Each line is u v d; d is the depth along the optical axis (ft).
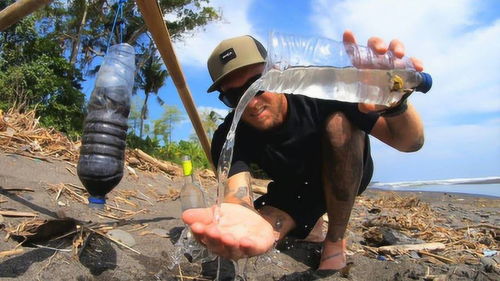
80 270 2.46
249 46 2.64
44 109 19.13
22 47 20.62
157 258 2.85
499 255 3.87
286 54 2.13
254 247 1.68
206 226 1.65
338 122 2.78
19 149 4.74
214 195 5.97
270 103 2.70
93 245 2.77
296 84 2.16
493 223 7.04
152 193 5.11
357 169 2.87
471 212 8.92
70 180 4.21
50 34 27.89
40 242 2.64
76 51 26.63
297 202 3.34
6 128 5.26
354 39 2.26
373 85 2.27
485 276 3.10
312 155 3.04
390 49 2.25
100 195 2.31
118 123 2.28
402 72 2.23
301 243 3.62
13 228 2.72
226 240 1.63
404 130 2.82
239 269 2.87
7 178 3.70
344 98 2.26
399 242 4.04
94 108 2.28
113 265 2.61
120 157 2.32
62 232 2.73
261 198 3.55
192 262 2.87
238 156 2.92
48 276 2.32
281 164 3.06
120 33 2.58
